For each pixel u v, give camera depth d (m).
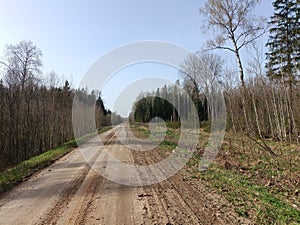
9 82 18.62
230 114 18.44
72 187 6.74
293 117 17.20
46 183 7.39
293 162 9.37
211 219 4.36
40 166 10.67
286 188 6.20
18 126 17.88
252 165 9.19
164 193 5.94
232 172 8.12
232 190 6.05
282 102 20.19
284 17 21.28
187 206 5.01
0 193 6.53
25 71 23.66
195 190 6.15
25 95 19.45
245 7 19.16
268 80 21.56
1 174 9.27
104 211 4.84
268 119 21.66
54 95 23.58
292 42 20.92
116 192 6.12
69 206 5.20
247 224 4.14
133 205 5.14
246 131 17.38
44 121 21.23
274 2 21.52
